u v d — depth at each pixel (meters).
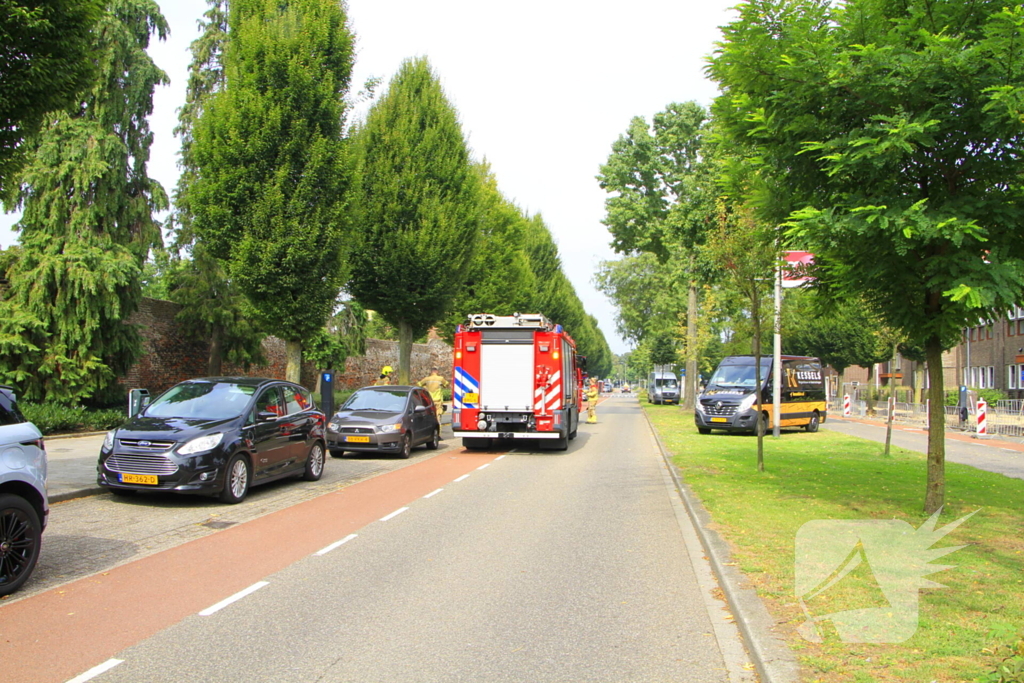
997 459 17.12
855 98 7.58
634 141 34.41
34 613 5.46
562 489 11.96
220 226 16.47
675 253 32.47
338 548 7.68
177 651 4.70
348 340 36.47
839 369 50.00
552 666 4.50
